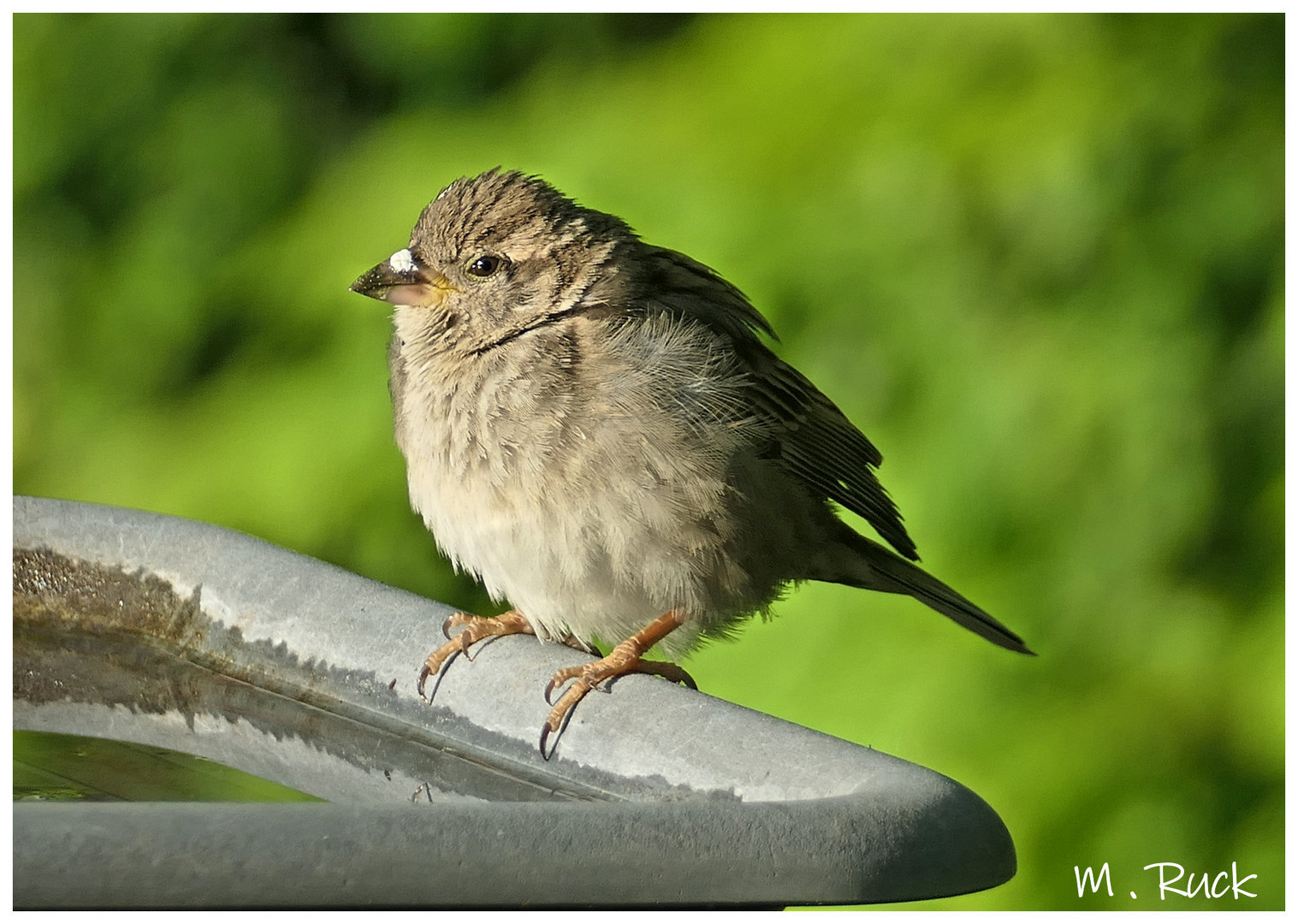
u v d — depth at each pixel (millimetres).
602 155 10312
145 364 11539
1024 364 9656
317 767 5676
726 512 6934
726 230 9883
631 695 5523
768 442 7293
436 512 7023
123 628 6680
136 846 3633
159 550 6688
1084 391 9594
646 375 6805
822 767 4664
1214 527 9695
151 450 11211
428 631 6188
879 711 9633
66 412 11703
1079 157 9305
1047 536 9711
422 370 7117
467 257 7113
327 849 3740
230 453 10828
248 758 5742
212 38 11992
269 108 11938
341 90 12086
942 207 9570
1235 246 9547
